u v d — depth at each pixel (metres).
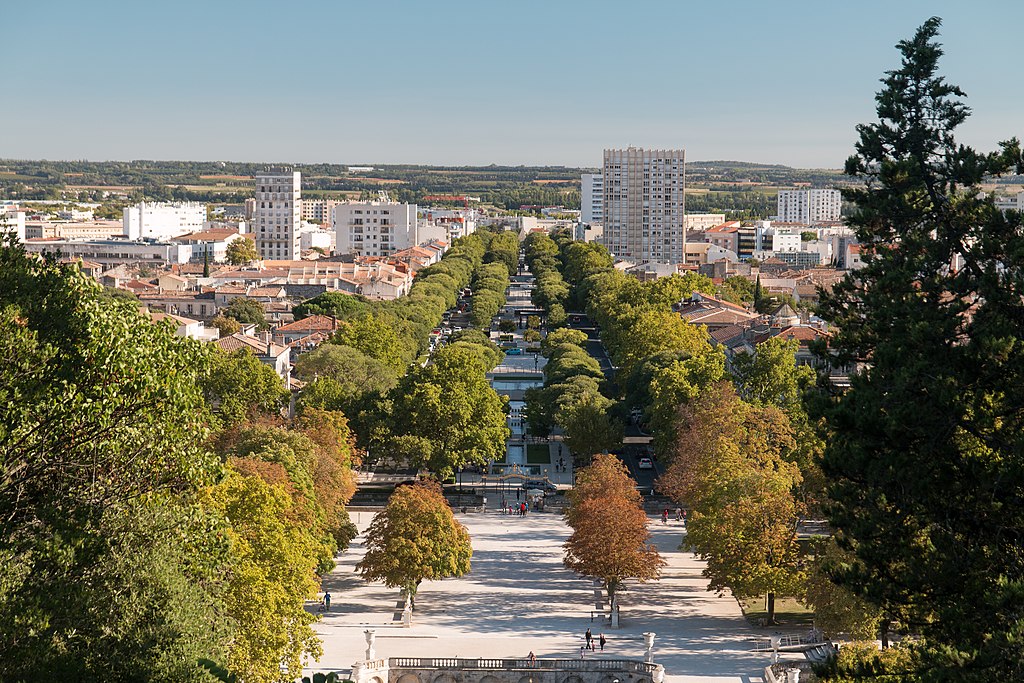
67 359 131.50
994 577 116.44
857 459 123.38
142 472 138.62
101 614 129.50
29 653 118.69
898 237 148.62
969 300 135.88
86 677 123.69
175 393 137.00
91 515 132.25
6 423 124.94
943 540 118.00
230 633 151.88
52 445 129.50
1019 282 126.50
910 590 120.00
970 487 120.81
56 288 140.62
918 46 148.12
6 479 127.56
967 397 121.06
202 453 141.75
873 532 123.94
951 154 144.88
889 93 149.00
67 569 126.75
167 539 140.75
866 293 142.50
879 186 150.38
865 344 142.50
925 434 121.75
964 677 106.88
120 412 134.00
